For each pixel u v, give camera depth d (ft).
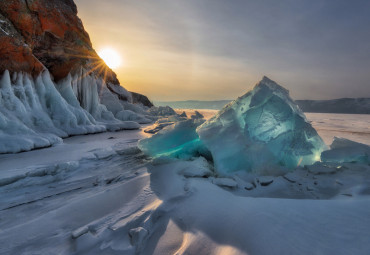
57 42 37.70
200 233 7.11
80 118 34.40
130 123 43.60
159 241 7.23
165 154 18.51
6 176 12.61
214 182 12.23
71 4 44.21
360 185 10.71
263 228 6.50
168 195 10.34
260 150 14.98
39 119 26.63
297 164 15.42
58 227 8.16
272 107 16.05
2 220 8.88
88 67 50.62
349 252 4.98
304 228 6.27
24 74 27.48
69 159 17.44
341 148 15.19
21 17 30.12
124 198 10.68
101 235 7.45
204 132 16.67
